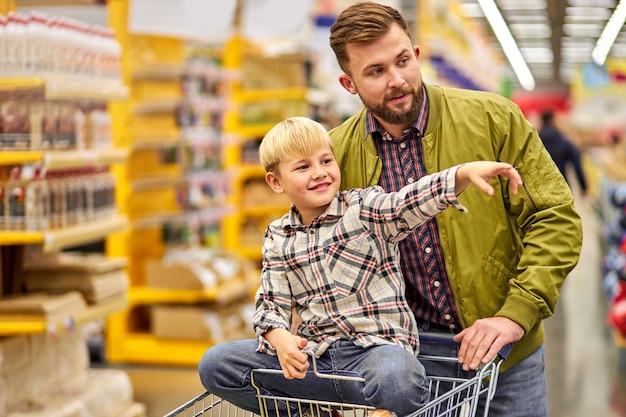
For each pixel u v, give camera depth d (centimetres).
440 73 1431
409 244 280
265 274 258
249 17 902
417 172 280
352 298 250
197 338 736
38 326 470
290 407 259
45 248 463
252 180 975
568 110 4394
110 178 563
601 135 3184
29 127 470
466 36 1689
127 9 706
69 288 520
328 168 254
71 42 492
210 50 923
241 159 960
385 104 261
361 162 287
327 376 237
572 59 3161
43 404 486
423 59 1241
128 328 762
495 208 276
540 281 262
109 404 533
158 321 742
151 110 745
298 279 255
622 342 788
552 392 646
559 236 267
